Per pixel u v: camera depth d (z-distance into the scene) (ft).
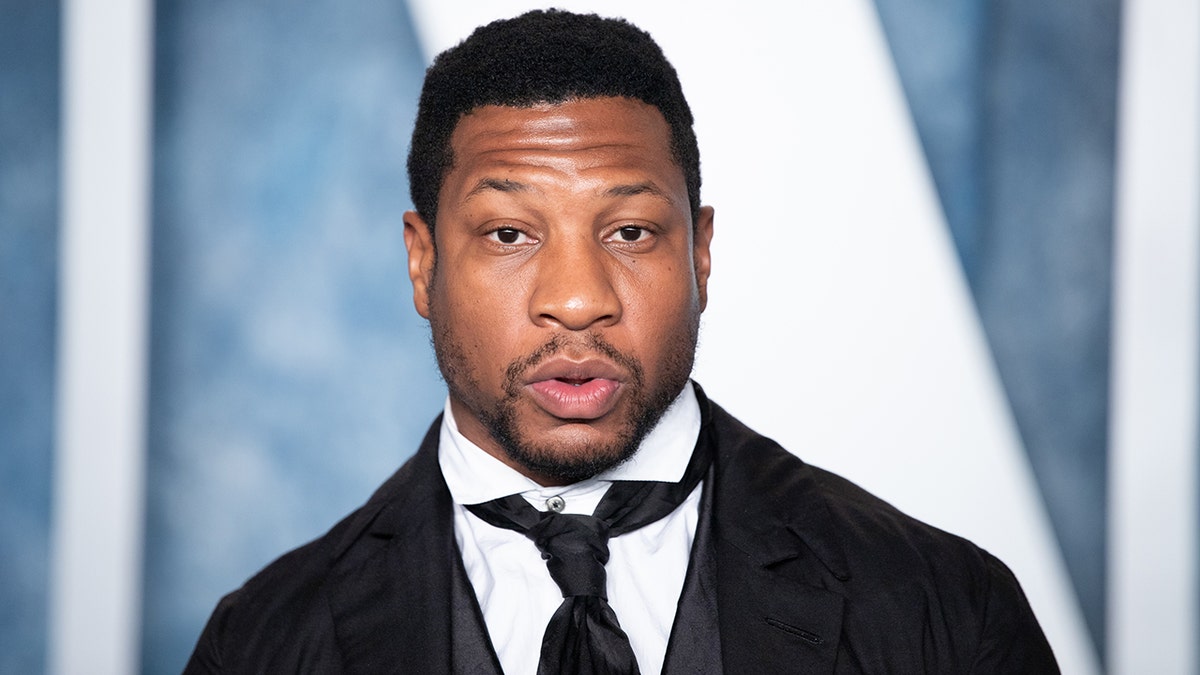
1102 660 20.58
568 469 9.81
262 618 11.27
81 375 20.47
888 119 20.68
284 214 20.79
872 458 20.70
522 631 10.50
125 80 20.49
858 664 10.41
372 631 10.75
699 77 20.67
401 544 11.05
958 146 20.74
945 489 20.68
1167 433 20.58
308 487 20.71
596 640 10.06
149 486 20.59
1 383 20.38
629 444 9.83
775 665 10.25
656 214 9.91
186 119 20.67
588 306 9.49
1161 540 20.61
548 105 9.95
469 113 10.20
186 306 20.67
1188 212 20.62
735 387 20.65
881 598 10.68
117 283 20.52
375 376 20.80
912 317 20.70
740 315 20.70
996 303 20.71
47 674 20.43
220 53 20.70
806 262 20.71
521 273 9.81
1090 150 20.70
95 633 20.47
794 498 11.18
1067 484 20.70
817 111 20.72
